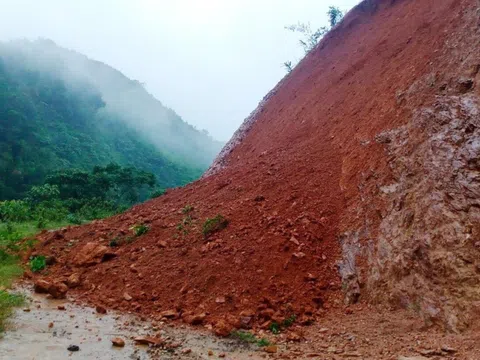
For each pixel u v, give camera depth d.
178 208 11.28
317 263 7.45
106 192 32.56
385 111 9.91
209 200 10.92
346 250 7.57
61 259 9.77
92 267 8.95
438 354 4.65
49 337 5.77
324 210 8.66
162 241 9.14
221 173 13.55
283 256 7.54
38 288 8.03
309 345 5.53
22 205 19.14
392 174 7.92
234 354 5.35
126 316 6.83
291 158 11.41
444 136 7.15
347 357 4.99
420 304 5.77
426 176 6.95
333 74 16.33
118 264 8.77
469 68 8.02
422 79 9.31
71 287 8.28
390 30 14.73
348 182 9.13
